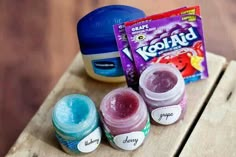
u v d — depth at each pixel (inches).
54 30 41.3
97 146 24.8
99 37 25.5
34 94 38.9
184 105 24.7
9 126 37.9
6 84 39.4
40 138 25.6
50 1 42.5
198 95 26.1
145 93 24.2
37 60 40.2
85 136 23.9
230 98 25.7
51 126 25.9
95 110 24.1
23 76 39.7
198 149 24.4
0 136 37.7
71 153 24.9
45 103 26.8
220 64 27.0
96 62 26.3
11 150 25.4
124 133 23.7
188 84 26.6
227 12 40.4
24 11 42.6
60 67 39.8
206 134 24.8
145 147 24.7
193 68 26.1
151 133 25.0
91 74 27.2
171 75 24.7
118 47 25.1
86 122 23.6
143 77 24.8
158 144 24.7
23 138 25.7
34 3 42.7
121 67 26.4
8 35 41.5
